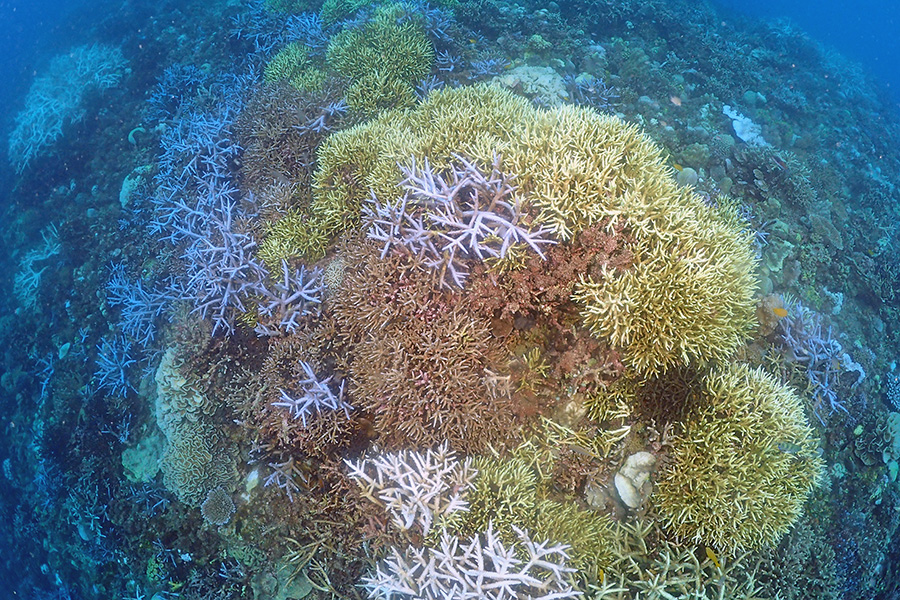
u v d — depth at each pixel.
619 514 0.83
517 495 0.78
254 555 1.06
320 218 1.07
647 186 0.84
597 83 1.57
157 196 1.49
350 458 0.93
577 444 0.84
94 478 1.33
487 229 0.81
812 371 1.09
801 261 1.35
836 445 1.14
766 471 0.80
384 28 1.49
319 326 0.99
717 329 0.77
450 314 0.85
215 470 1.10
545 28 1.83
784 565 0.94
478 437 0.83
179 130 1.66
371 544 0.87
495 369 0.86
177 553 1.17
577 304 0.83
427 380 0.83
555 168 0.83
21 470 1.65
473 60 1.60
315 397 0.92
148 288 1.43
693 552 0.78
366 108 1.34
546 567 0.73
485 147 0.91
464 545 0.74
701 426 0.81
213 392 1.12
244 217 1.16
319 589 0.98
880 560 1.13
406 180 0.90
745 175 1.46
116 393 1.37
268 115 1.34
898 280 1.50
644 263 0.79
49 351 1.63
